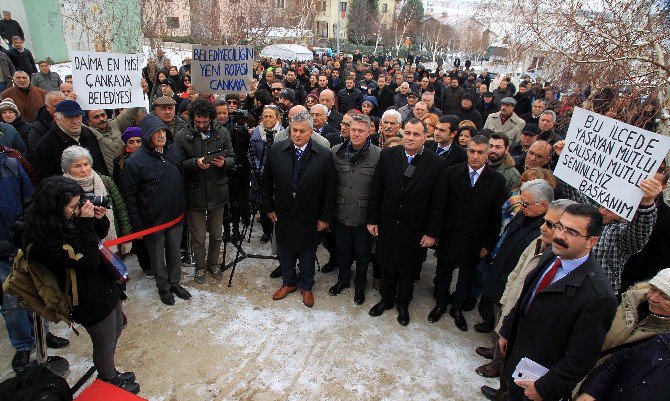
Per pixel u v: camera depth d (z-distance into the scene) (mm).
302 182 3883
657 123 4312
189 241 5008
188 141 4219
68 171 3215
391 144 4496
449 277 4094
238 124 5094
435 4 58812
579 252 2080
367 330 3959
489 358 3668
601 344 2014
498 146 4207
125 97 4738
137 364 3381
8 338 3633
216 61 5371
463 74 16703
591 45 4652
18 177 3254
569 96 5719
